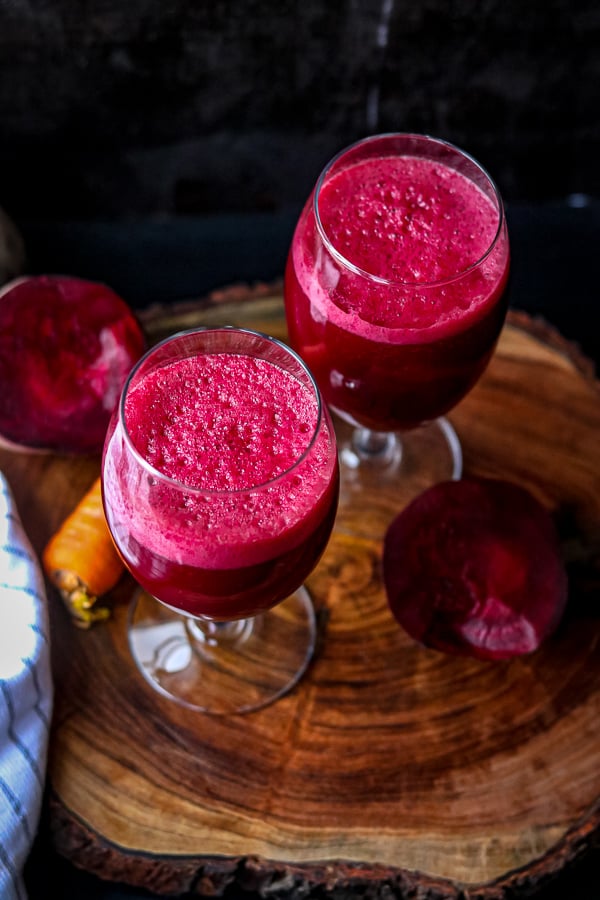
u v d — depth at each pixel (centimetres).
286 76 75
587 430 59
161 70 74
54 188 81
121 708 51
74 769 50
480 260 46
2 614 50
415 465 58
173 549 42
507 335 61
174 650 52
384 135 50
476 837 49
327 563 55
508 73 76
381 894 48
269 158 80
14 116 76
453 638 51
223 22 71
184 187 82
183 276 76
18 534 52
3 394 55
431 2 71
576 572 55
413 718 51
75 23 70
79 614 53
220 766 50
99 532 53
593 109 78
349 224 49
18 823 48
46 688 50
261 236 78
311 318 49
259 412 44
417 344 47
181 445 44
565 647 53
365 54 74
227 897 52
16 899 48
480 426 59
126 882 49
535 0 71
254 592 44
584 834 48
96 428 56
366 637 53
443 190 50
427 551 53
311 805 49
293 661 52
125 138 78
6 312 56
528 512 53
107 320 57
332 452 44
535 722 51
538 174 83
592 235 79
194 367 45
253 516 42
